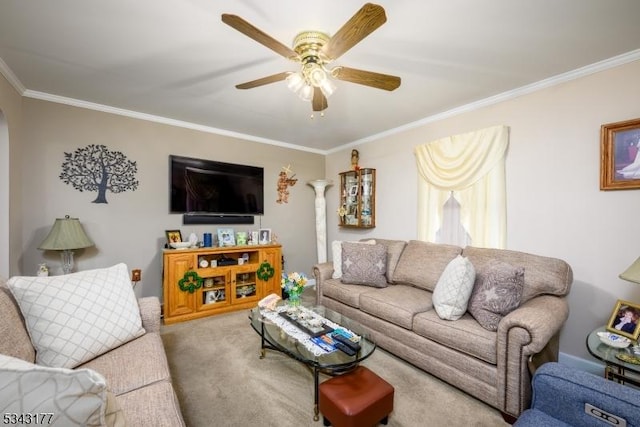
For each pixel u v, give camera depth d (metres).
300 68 2.16
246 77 2.32
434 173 3.08
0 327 1.15
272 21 1.64
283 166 4.36
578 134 2.18
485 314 1.82
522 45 1.87
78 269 2.84
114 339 1.48
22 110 2.56
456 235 2.96
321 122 3.42
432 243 2.88
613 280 2.03
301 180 4.58
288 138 4.14
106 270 1.69
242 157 3.95
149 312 1.76
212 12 1.57
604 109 2.06
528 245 2.44
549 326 1.54
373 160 3.96
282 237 4.36
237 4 1.51
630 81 1.96
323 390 1.49
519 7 1.52
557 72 2.22
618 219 2.01
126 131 3.09
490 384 1.65
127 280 1.75
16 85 2.40
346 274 2.97
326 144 4.48
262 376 2.01
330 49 1.49
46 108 2.68
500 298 1.79
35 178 2.63
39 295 1.34
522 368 1.51
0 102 2.13
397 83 1.76
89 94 2.66
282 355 2.30
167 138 3.35
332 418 1.41
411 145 3.44
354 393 1.44
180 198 3.40
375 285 2.85
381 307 2.34
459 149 2.84
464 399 1.77
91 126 2.89
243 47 1.91
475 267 2.32
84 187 2.87
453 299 1.96
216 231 3.72
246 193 3.93
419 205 3.27
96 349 1.39
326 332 1.89
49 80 2.39
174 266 2.99
